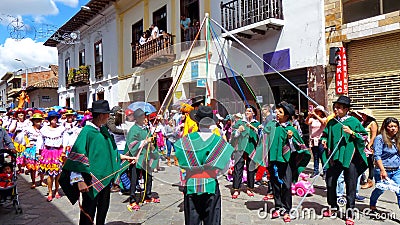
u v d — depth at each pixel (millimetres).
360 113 6453
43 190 7340
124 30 17625
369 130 6414
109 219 5223
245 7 10578
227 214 5344
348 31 8586
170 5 14227
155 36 13383
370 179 6695
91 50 21109
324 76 9062
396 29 7703
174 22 13961
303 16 9500
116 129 5715
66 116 9281
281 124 5094
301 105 9734
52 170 6414
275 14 9977
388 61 8055
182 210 5660
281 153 4977
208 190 3404
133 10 16844
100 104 3953
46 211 5789
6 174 5586
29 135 7520
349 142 4742
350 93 8773
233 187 6281
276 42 10227
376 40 8258
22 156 9102
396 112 7910
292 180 5215
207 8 12312
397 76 7902
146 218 5258
